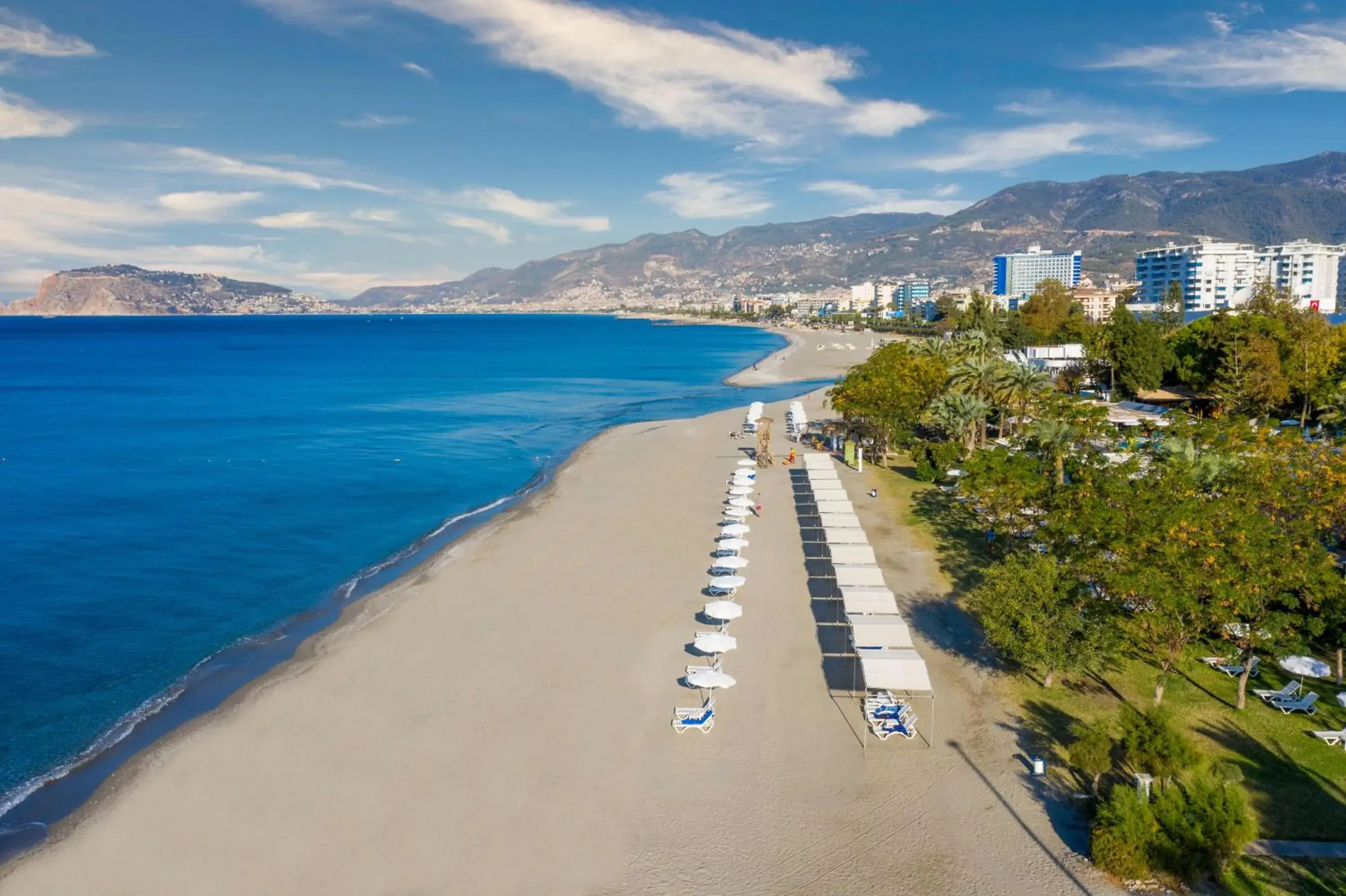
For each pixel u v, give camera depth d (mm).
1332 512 43781
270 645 44688
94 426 117062
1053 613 35781
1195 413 98812
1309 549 37062
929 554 54875
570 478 80062
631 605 47438
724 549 52562
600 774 31203
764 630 43844
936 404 83250
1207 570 34500
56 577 55344
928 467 76125
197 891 25609
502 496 76562
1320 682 36500
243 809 29656
